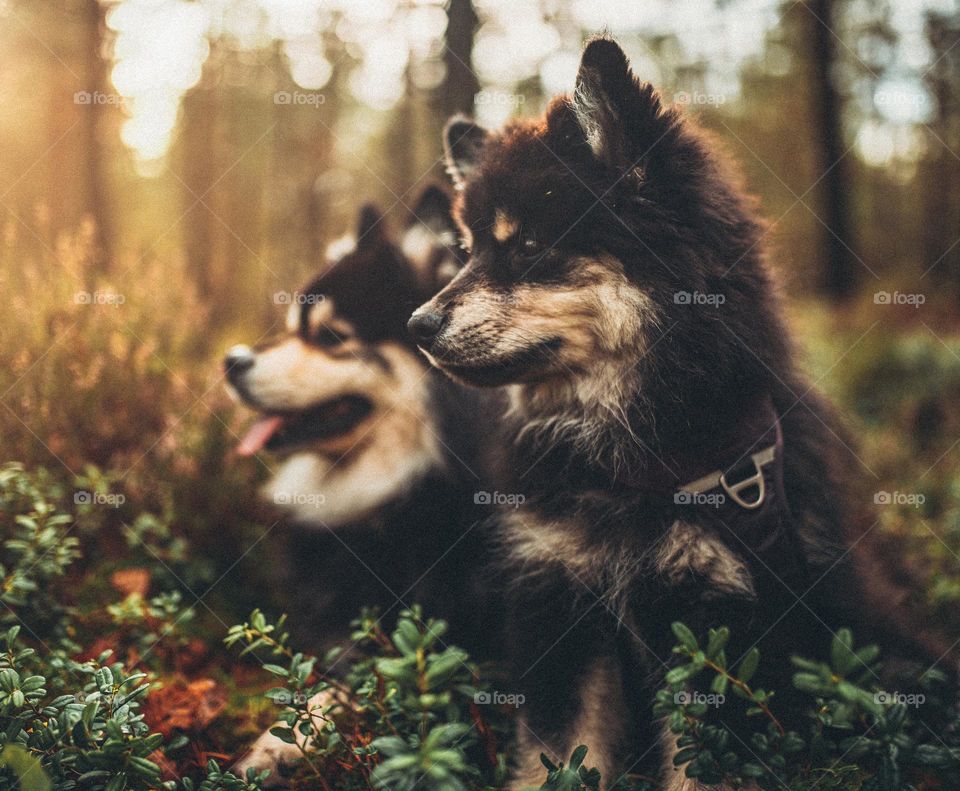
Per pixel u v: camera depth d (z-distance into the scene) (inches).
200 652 43.8
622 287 37.5
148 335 56.5
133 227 233.5
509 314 38.3
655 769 36.5
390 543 44.7
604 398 37.9
